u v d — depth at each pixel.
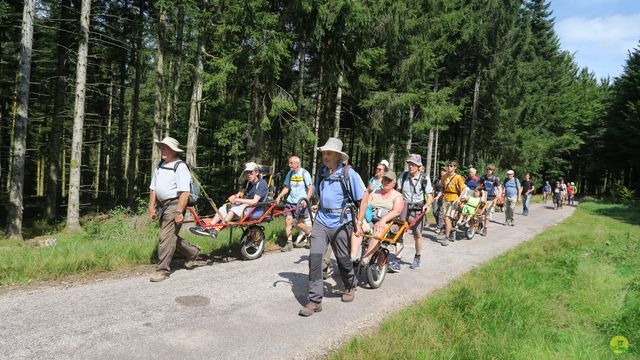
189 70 19.58
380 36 17.33
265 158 17.16
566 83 42.38
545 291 6.16
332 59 16.39
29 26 13.33
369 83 17.53
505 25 27.55
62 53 18.02
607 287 6.62
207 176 20.44
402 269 7.49
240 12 12.73
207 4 14.44
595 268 7.77
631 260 8.95
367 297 5.71
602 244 11.24
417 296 5.92
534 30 39.47
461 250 9.66
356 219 5.14
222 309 4.83
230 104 15.34
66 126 25.36
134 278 5.80
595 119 45.56
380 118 18.73
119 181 24.48
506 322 4.72
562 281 6.75
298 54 16.52
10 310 4.40
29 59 13.50
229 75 13.89
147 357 3.60
